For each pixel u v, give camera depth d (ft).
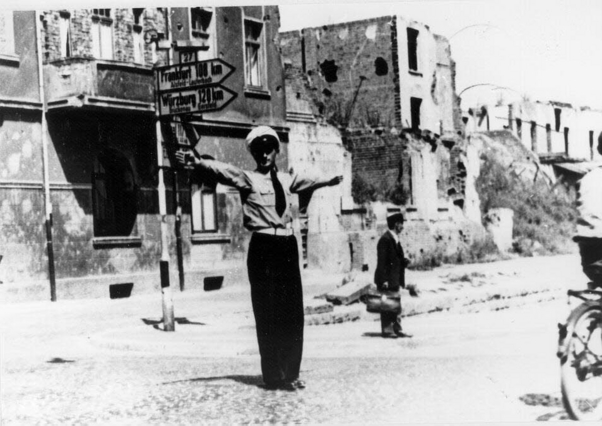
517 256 136.87
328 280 94.32
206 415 27.09
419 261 119.24
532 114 139.13
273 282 30.55
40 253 72.84
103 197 79.56
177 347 44.32
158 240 83.15
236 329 50.39
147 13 81.87
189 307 67.21
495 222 136.36
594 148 145.69
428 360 37.63
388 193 124.47
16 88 71.97
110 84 75.36
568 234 144.15
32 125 73.10
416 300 62.95
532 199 140.46
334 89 128.98
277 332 30.78
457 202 131.64
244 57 94.27
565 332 24.85
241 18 94.07
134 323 55.98
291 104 105.91
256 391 30.81
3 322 58.23
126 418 27.30
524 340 43.75
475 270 102.89
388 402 28.14
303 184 30.68
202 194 88.28
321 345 43.04
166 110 54.70
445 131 131.23
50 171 74.13
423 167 126.93
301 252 102.94
